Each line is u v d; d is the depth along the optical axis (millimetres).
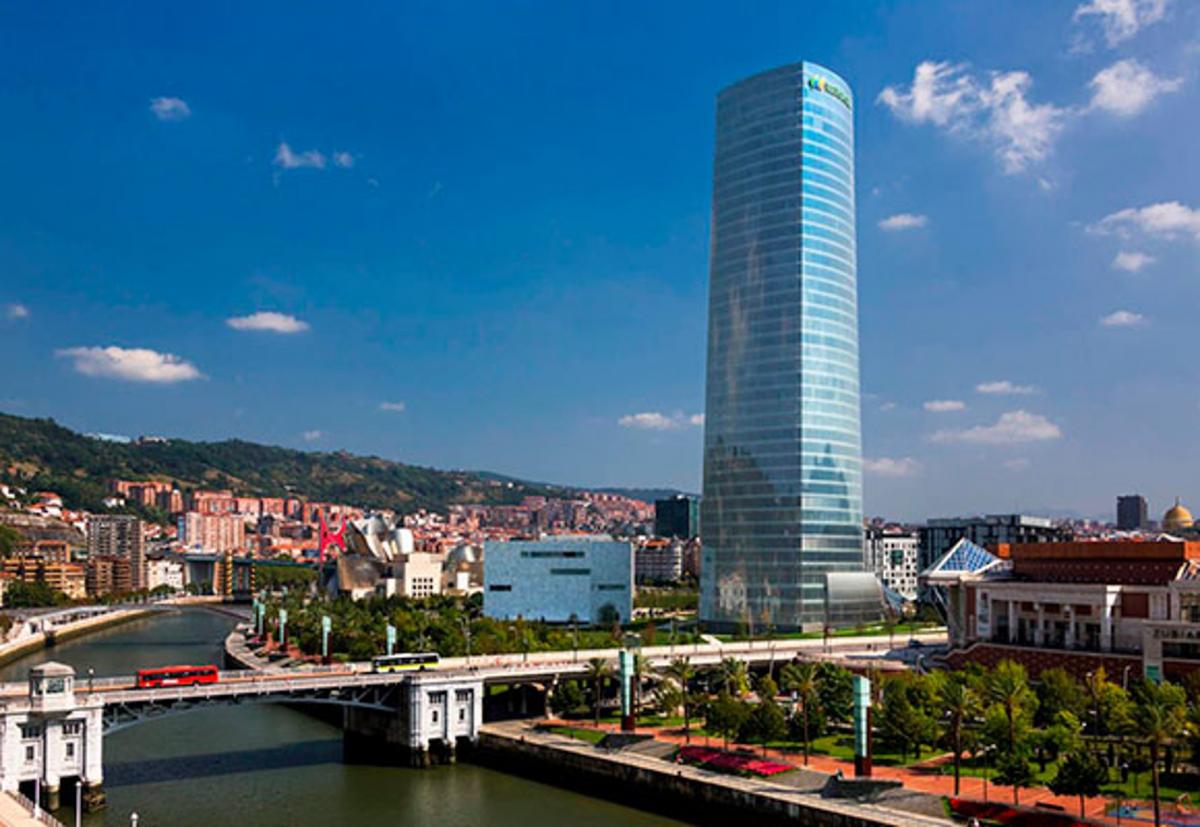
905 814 152375
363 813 173625
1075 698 195250
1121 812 146625
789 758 184375
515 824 167625
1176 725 143625
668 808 177375
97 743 178625
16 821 142125
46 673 173125
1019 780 153000
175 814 172000
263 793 186125
